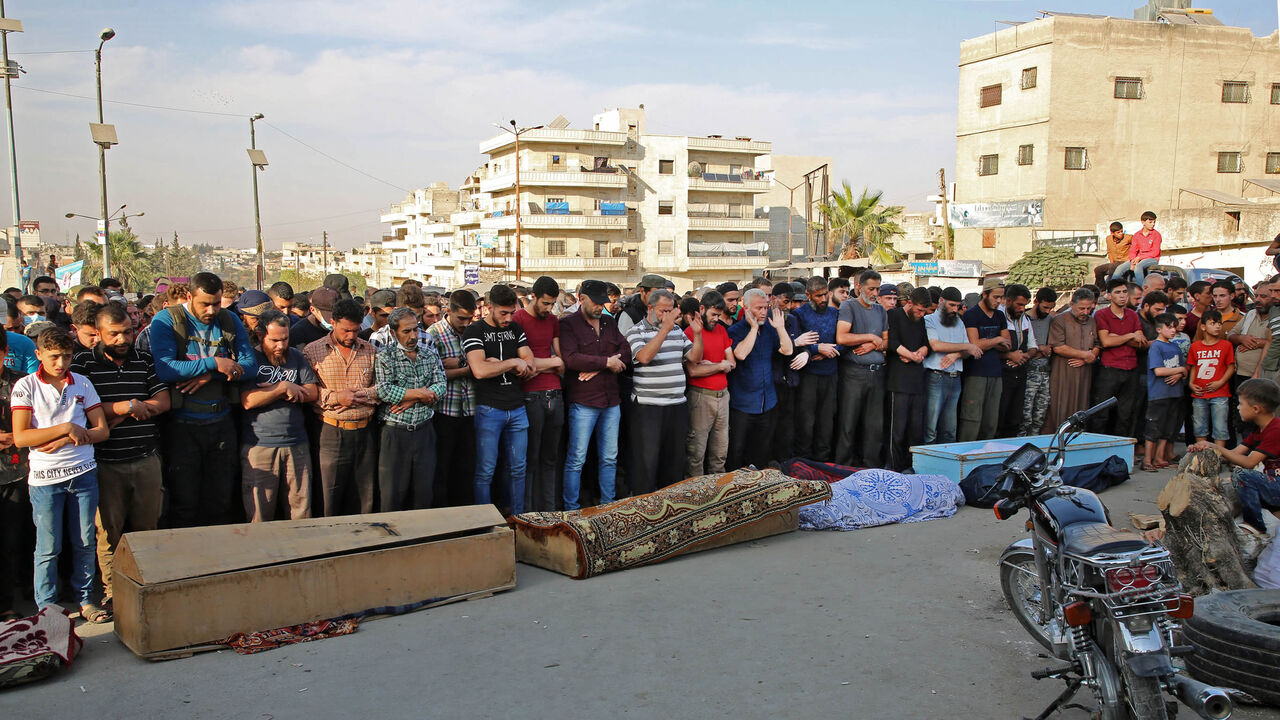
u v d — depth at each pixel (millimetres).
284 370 5895
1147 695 3316
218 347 5723
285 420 5875
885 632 4918
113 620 5082
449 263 80438
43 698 4109
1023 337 9375
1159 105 36531
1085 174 36250
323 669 4438
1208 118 36969
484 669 4438
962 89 39625
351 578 5078
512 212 61875
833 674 4371
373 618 5148
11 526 5230
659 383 7383
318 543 5078
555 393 7152
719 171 66688
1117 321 9562
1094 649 3613
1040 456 4168
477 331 6672
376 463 6246
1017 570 4789
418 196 89188
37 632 4441
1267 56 37188
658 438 7430
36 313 7949
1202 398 8852
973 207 38188
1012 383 9445
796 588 5676
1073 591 3670
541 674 4379
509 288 6602
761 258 67562
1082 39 35812
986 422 9305
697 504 6465
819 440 8922
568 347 7270
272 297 7719
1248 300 10516
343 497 6305
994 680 4309
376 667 4465
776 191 73625
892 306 8953
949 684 4258
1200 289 9797
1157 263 12953
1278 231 26625
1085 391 9469
